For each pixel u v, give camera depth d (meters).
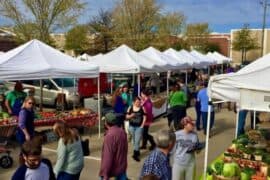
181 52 26.80
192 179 6.39
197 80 25.05
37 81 19.48
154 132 13.30
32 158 3.86
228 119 16.64
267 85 5.85
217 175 6.03
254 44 61.53
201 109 13.12
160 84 23.73
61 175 5.55
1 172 8.61
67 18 31.25
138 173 8.71
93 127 13.65
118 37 46.88
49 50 11.65
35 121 10.87
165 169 4.38
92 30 50.03
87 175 8.51
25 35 31.22
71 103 17.89
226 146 11.58
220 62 33.88
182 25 55.41
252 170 6.18
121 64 14.94
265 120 14.69
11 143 10.46
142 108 9.66
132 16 45.91
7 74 10.05
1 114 10.74
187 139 6.28
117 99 12.49
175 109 12.73
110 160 6.12
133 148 9.96
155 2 46.38
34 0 30.30
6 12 30.92
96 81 20.22
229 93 6.29
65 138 5.51
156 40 46.69
